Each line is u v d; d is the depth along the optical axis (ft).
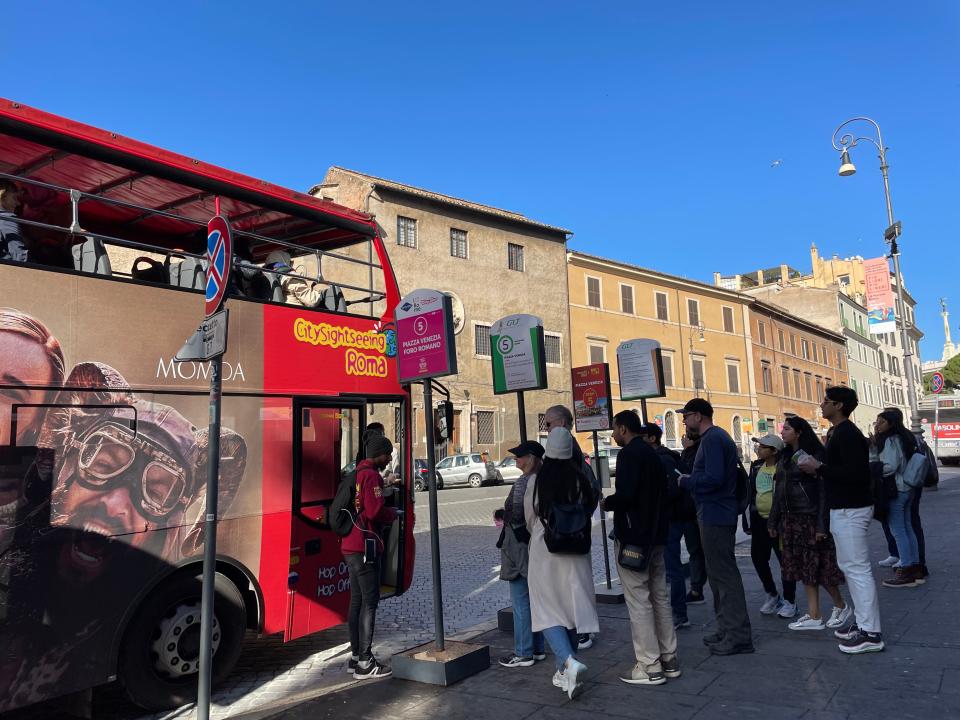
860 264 274.98
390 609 27.35
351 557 18.60
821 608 22.38
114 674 15.47
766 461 21.93
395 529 21.80
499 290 119.03
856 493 17.30
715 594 18.42
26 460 14.44
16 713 17.13
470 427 111.14
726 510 17.87
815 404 197.77
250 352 19.11
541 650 18.52
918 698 14.16
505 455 114.93
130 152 18.19
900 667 15.99
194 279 18.63
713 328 159.33
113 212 22.79
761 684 15.44
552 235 129.90
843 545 17.51
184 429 17.30
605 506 16.62
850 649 17.17
